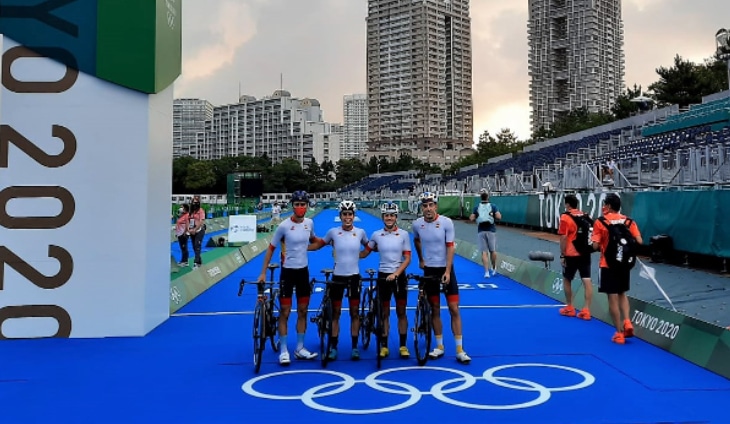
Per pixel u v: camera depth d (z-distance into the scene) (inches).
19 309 298.8
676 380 222.1
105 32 303.4
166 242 348.2
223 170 4030.5
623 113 2554.1
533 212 1004.6
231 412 189.6
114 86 306.0
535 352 266.8
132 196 306.3
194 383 221.6
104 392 210.5
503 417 183.6
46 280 300.7
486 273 527.5
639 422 178.1
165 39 325.1
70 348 278.5
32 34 301.7
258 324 241.0
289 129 6294.3
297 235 251.6
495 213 528.4
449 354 265.3
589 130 1781.5
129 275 305.0
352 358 255.6
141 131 307.7
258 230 1118.4
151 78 304.8
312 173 4761.3
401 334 261.1
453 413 187.5
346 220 252.8
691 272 481.7
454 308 254.8
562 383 219.3
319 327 268.8
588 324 330.3
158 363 251.1
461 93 6653.5
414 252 716.0
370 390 212.2
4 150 300.4
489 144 3553.2
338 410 190.9
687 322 261.6
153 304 323.6
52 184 301.9
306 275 254.7
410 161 4778.5
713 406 191.8
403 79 6417.3
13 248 299.9
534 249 740.0
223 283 513.0
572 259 346.6
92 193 303.7
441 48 6456.7
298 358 257.8
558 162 1326.3
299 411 190.1
